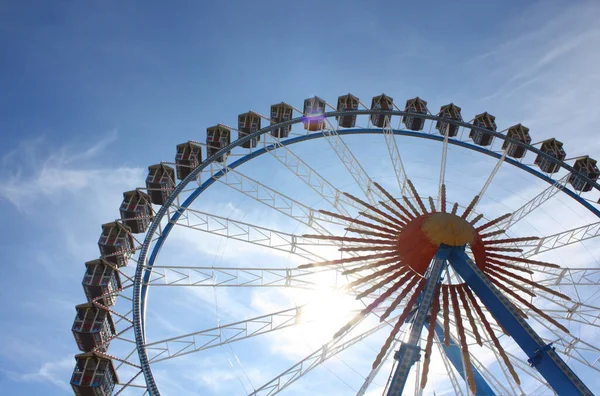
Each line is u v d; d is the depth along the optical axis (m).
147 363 22.22
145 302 24.92
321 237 25.12
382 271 23.28
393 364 20.25
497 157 34.03
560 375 18.39
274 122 34.47
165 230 27.39
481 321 24.03
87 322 24.67
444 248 22.98
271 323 23.53
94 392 23.06
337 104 35.34
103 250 27.45
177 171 31.58
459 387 22.94
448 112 35.53
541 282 26.92
